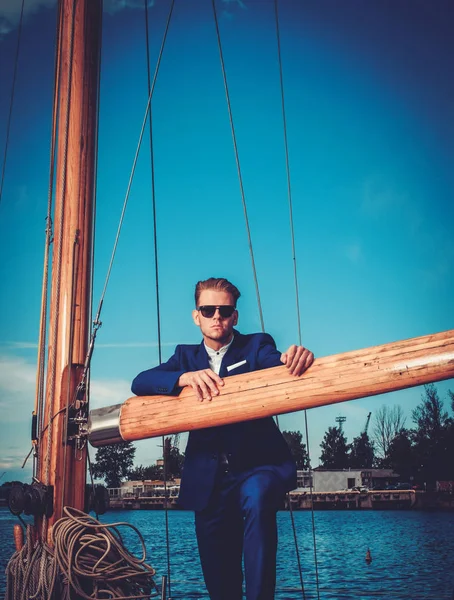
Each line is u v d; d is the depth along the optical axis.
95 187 2.93
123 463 63.88
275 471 2.41
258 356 2.54
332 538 35.22
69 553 2.21
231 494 2.46
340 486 65.00
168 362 2.64
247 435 2.47
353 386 1.97
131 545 28.19
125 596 2.23
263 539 2.22
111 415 2.42
